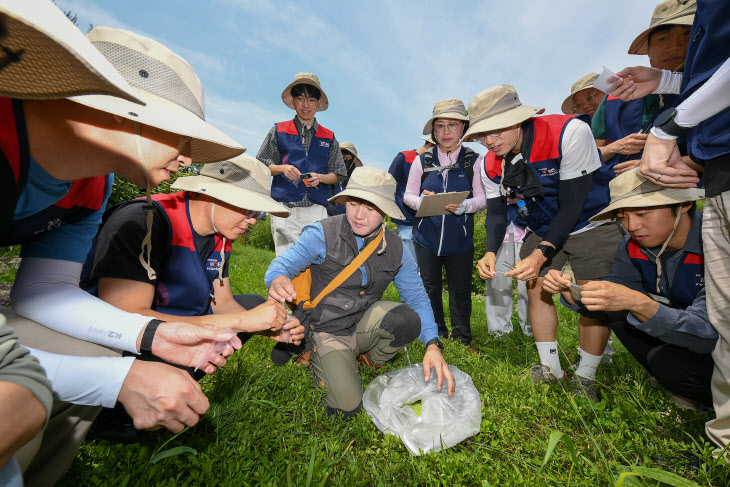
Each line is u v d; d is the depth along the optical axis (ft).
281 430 6.35
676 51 8.82
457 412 7.26
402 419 7.11
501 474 5.79
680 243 7.11
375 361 9.52
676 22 8.34
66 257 4.50
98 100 3.22
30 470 3.82
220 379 7.36
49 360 3.24
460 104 13.16
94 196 4.67
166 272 6.17
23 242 4.40
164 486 4.77
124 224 5.48
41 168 3.45
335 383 7.50
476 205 12.96
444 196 11.75
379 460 6.21
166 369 3.44
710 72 5.32
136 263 5.41
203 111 4.50
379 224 8.30
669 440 6.42
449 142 13.32
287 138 14.34
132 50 3.97
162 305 6.43
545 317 9.61
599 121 11.80
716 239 5.61
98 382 3.25
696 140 5.63
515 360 11.39
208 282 6.78
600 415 7.30
